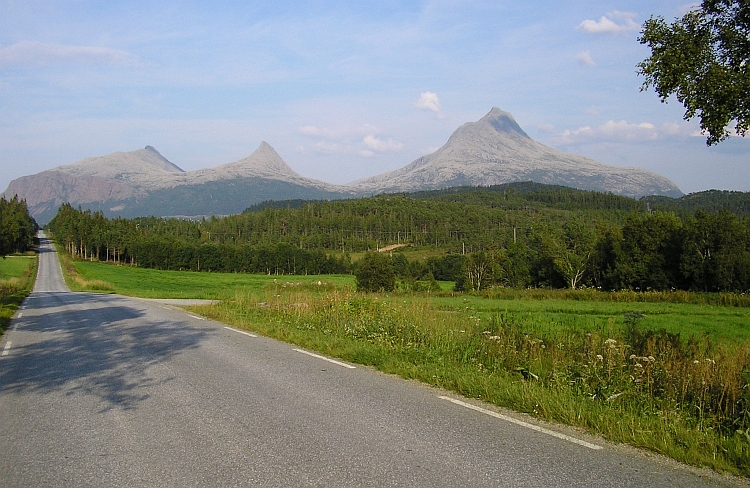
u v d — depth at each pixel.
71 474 4.74
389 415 6.41
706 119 8.02
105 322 17.22
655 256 56.62
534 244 84.62
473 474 4.64
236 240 141.62
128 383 8.27
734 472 4.79
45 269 93.88
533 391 7.10
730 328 23.59
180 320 17.47
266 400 7.12
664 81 8.09
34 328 16.03
